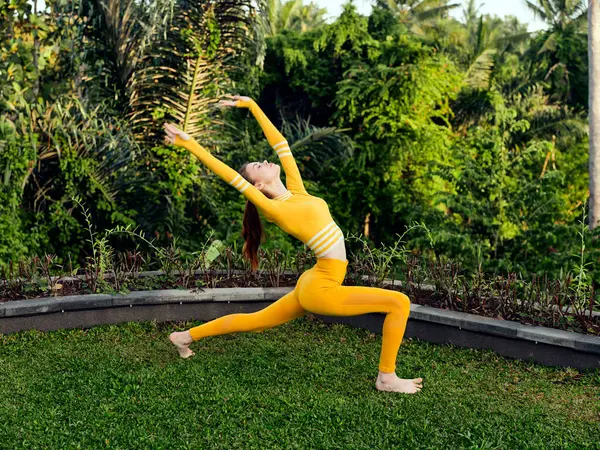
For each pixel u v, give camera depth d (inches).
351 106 680.4
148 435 139.0
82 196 426.6
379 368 170.7
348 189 672.4
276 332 225.3
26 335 212.8
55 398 159.9
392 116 676.7
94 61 430.6
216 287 251.1
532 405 161.5
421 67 683.4
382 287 246.4
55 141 386.3
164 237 466.0
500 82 1032.2
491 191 445.1
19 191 373.1
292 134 638.5
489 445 133.3
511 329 195.5
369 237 708.7
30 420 145.8
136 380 173.8
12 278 245.4
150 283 248.1
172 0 395.2
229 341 214.5
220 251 271.9
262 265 272.4
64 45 398.9
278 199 164.6
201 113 467.5
